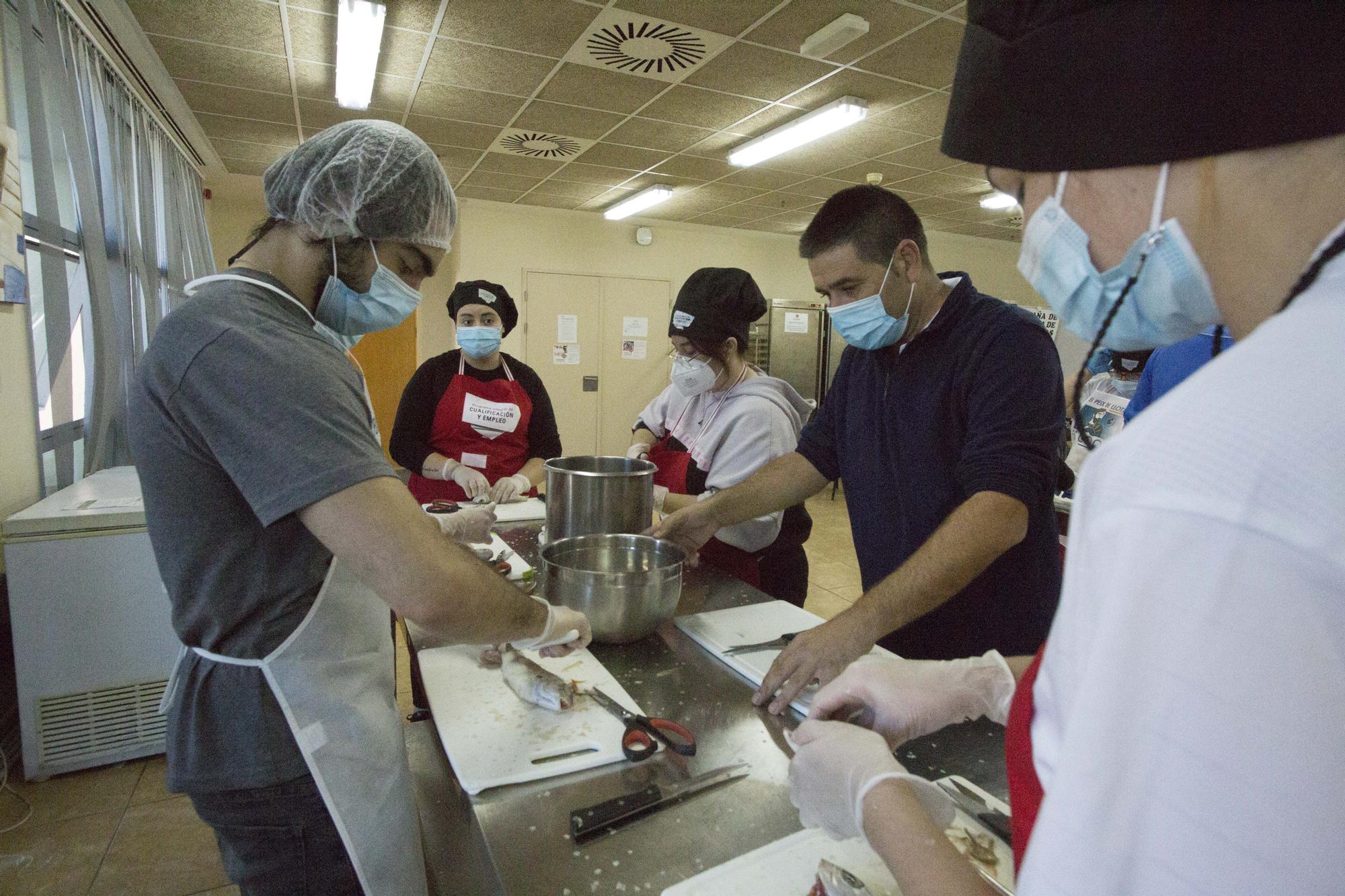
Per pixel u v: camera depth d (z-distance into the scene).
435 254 0.94
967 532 0.94
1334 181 0.27
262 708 0.80
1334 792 0.23
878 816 0.44
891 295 1.15
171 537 0.74
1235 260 0.31
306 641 0.81
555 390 6.45
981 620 1.19
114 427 2.81
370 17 2.70
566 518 1.51
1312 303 0.27
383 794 0.88
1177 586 0.25
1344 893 0.23
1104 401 2.07
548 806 0.71
